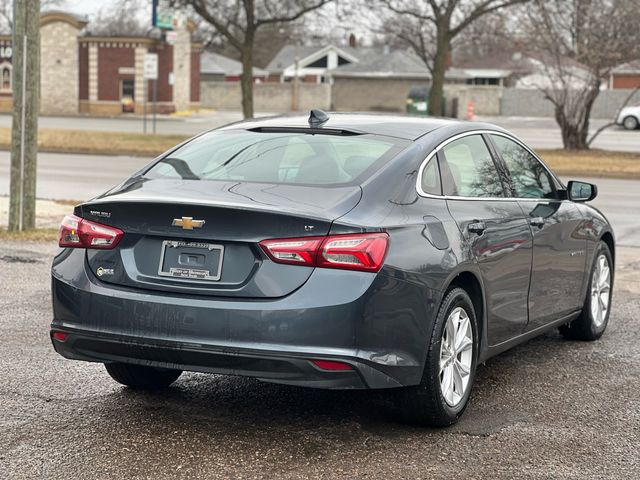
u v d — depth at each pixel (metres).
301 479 4.29
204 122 52.09
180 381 5.91
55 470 4.36
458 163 5.51
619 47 30.14
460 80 75.44
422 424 5.05
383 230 4.61
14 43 11.70
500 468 4.50
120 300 4.68
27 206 11.99
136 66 59.47
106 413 5.21
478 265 5.23
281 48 113.62
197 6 34.59
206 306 4.52
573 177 24.05
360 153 5.14
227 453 4.61
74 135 34.81
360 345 4.48
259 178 5.03
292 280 4.47
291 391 5.73
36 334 7.00
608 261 7.42
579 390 5.91
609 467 4.55
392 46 38.50
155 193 4.89
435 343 4.85
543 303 6.24
